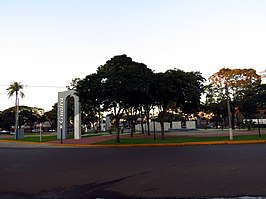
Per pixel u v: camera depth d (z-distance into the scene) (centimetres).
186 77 3003
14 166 1352
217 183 874
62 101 4056
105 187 867
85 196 770
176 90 2981
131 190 823
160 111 3341
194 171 1083
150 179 964
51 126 11038
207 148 2023
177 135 3956
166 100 3123
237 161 1302
